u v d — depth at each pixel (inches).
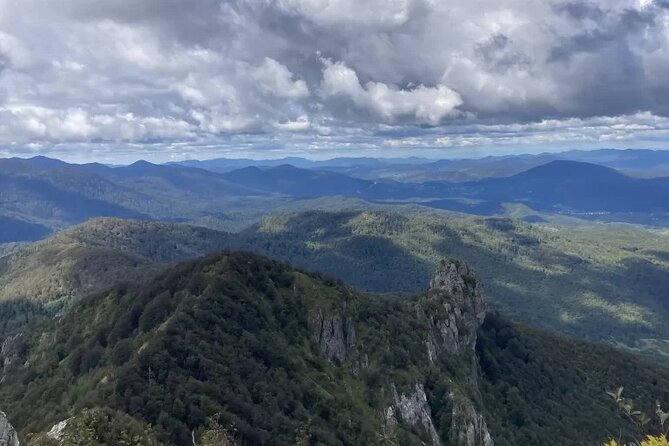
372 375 5182.1
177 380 3838.6
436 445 4889.3
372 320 5841.5
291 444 3693.4
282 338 5032.0
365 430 4345.5
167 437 3225.9
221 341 4503.0
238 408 3791.8
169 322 4522.6
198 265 5708.7
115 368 4153.5
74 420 2930.6
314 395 4461.1
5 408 4608.8
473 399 5807.1
